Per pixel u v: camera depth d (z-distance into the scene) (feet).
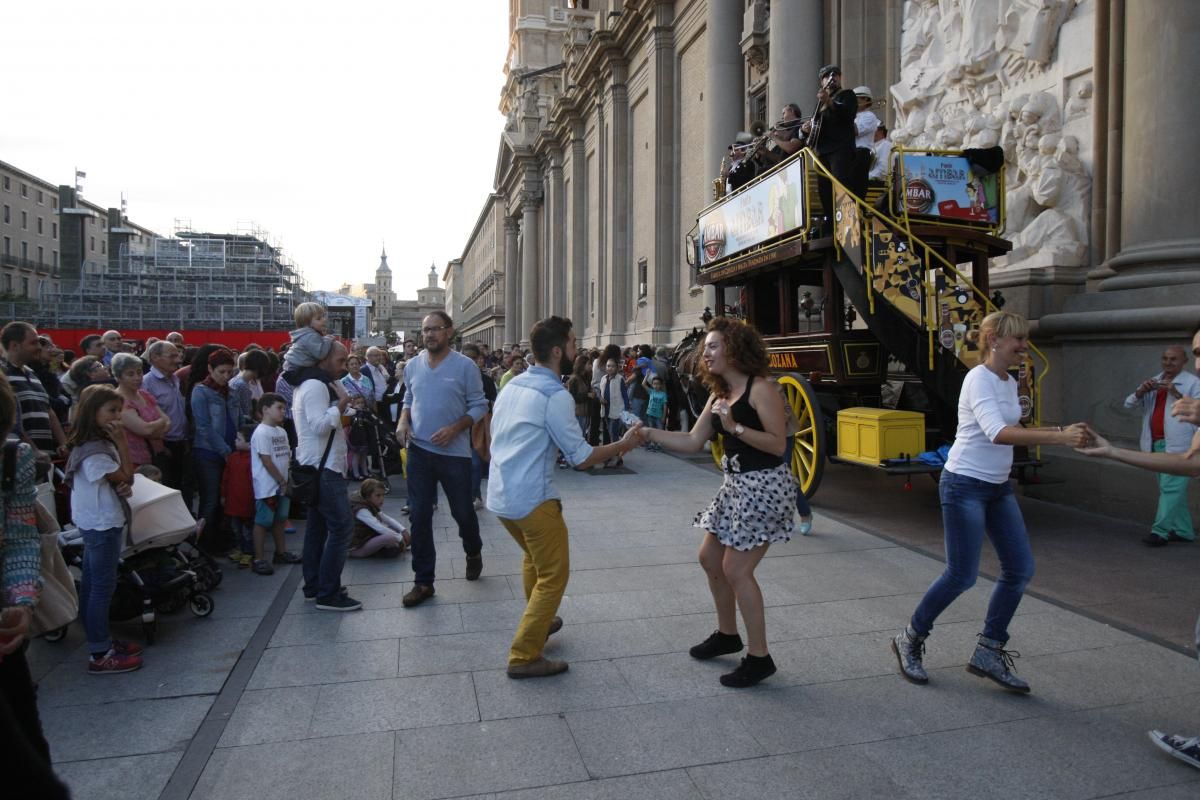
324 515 16.98
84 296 142.72
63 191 229.86
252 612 17.34
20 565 7.52
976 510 12.44
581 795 9.95
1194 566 19.45
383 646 15.12
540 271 153.89
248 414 24.23
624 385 42.27
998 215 25.54
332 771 10.55
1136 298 25.29
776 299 32.89
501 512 13.53
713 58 57.82
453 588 18.99
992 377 12.45
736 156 32.76
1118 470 24.54
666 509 28.45
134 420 18.66
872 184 26.55
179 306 142.20
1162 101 25.20
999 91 32.78
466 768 10.61
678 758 10.81
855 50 42.19
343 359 17.61
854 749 11.02
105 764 10.80
